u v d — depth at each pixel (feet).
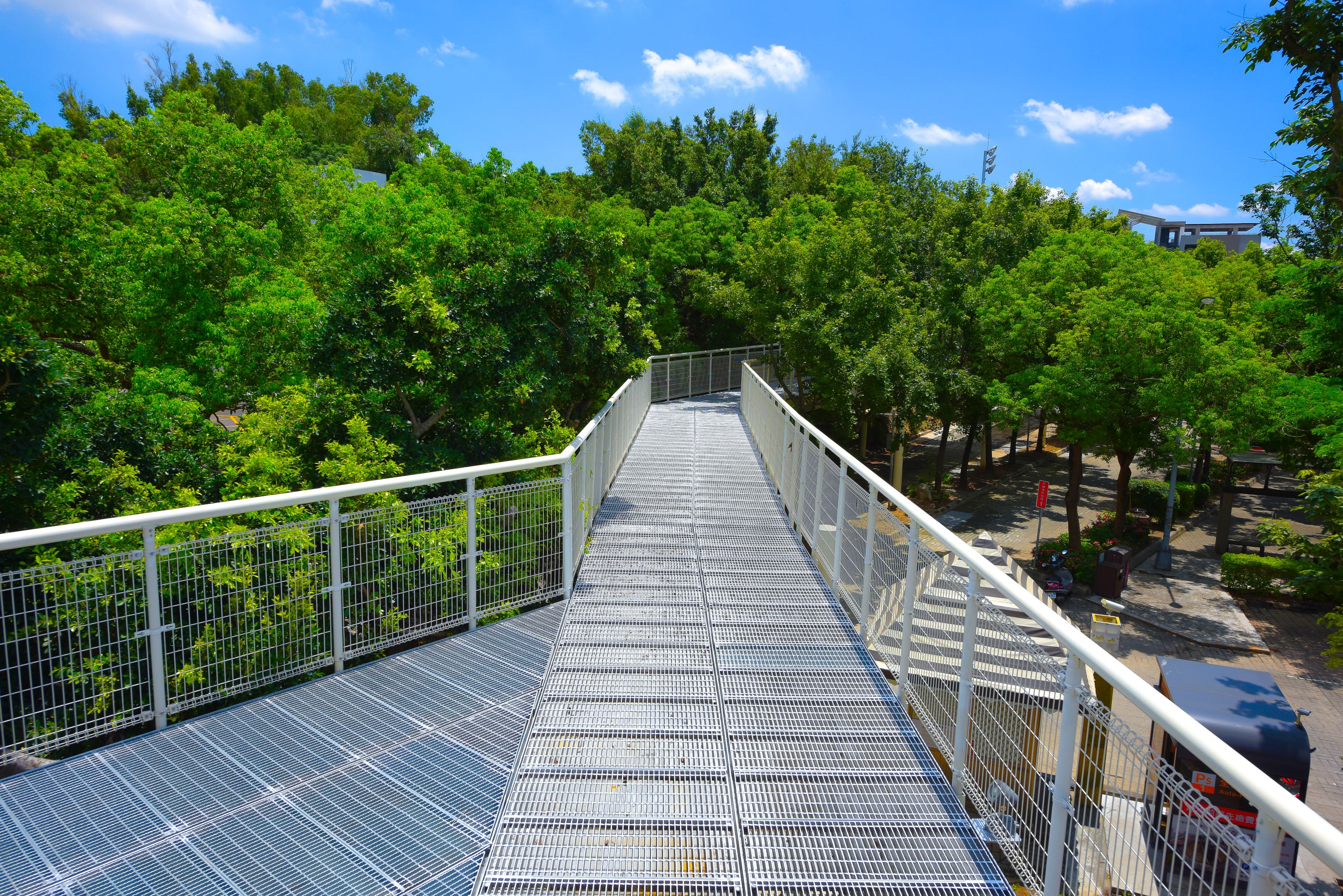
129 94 176.65
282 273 53.21
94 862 9.85
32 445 22.93
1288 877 5.36
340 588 15.29
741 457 41.81
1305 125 26.66
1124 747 7.34
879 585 15.98
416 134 197.26
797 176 162.09
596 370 39.63
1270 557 69.92
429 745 12.85
